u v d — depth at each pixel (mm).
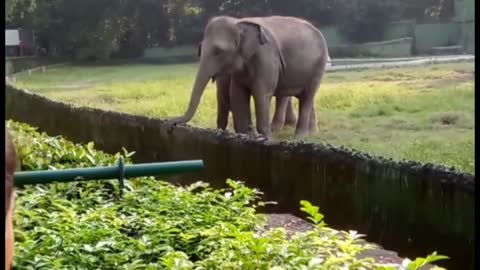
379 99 9898
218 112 10617
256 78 10203
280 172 7043
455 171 5082
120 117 10547
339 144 8031
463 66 10953
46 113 13266
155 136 9641
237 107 10258
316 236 3430
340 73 12461
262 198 7180
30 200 4109
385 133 8172
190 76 14133
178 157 9000
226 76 10430
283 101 11109
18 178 3850
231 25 10164
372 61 12742
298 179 6793
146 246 3432
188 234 3602
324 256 3373
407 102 9406
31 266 3086
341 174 6230
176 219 3857
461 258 4699
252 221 4047
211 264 3168
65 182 4219
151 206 4129
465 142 6691
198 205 4148
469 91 8992
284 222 5527
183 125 9344
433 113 8516
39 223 3703
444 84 9859
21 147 5184
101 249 3338
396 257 4512
